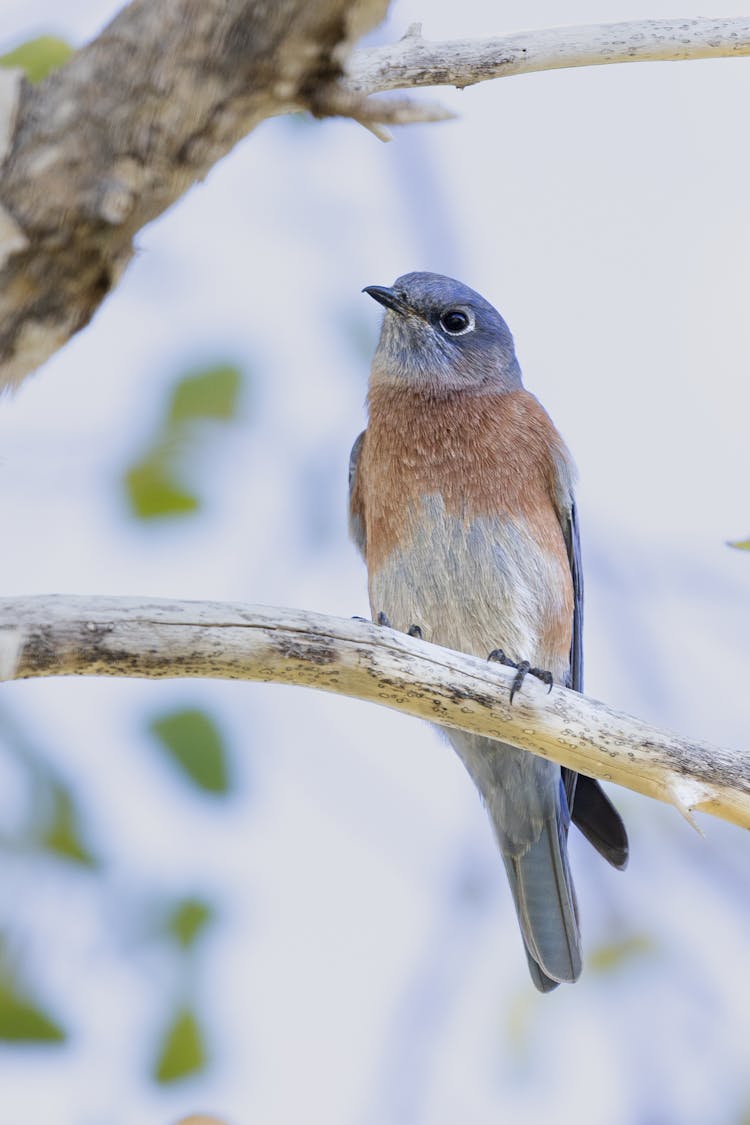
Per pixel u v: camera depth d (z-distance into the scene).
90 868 9.03
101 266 5.08
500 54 8.57
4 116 4.86
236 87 5.06
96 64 4.92
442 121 5.49
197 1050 9.14
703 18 8.59
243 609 8.30
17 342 5.11
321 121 5.80
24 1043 8.62
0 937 8.82
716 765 9.30
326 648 8.66
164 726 9.47
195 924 9.39
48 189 4.89
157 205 5.11
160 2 4.93
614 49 8.56
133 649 7.80
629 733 9.35
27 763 9.20
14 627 7.54
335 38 5.16
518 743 9.45
